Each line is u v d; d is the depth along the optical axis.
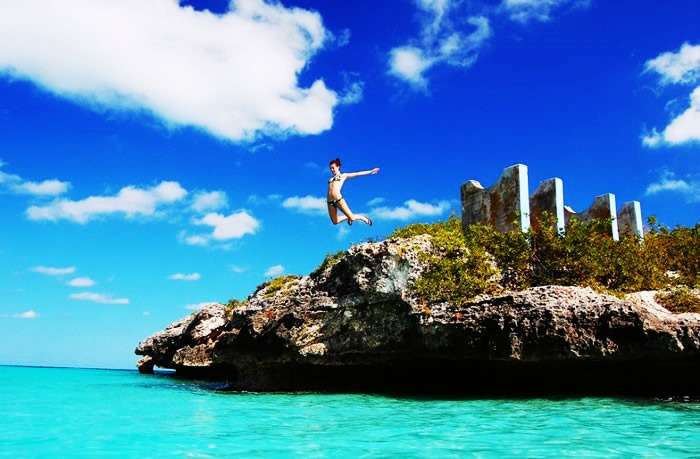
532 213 17.12
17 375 32.28
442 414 10.61
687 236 16.81
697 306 12.63
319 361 15.65
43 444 8.38
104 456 7.52
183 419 10.84
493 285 14.02
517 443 7.80
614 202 17.73
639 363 12.21
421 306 13.88
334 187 15.35
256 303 18.84
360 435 8.66
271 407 12.52
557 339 11.98
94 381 25.20
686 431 8.51
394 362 15.10
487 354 12.80
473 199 17.83
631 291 13.91
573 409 10.72
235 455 7.44
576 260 14.35
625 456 7.00
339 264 16.36
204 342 25.61
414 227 17.75
